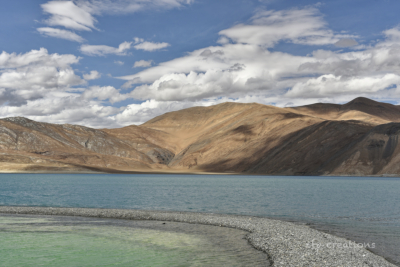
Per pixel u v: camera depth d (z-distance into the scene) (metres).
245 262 20.50
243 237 27.20
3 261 21.56
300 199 59.53
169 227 31.56
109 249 24.00
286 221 36.25
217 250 23.36
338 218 38.44
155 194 68.81
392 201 56.72
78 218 36.47
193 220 34.75
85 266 20.61
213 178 162.75
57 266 20.69
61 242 26.00
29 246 24.84
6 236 27.86
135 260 21.55
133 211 40.44
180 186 95.62
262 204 52.09
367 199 59.81
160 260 21.44
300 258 20.56
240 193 71.88
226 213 42.50
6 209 41.44
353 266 19.02
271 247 23.44
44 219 35.81
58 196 62.59
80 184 99.75
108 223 33.62
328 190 81.06
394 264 20.34
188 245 24.81
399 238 27.48
